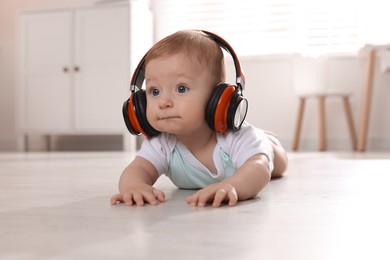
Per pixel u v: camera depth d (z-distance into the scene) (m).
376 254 0.43
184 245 0.46
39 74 3.66
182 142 0.93
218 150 0.91
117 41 3.48
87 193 0.95
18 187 1.07
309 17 3.84
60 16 3.60
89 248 0.45
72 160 2.29
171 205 0.74
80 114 3.58
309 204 0.76
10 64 4.20
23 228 0.56
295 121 3.69
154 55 0.80
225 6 3.98
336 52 3.70
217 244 0.47
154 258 0.41
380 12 3.71
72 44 3.58
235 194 0.74
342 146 3.54
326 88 3.29
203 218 0.62
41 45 3.65
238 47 3.97
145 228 0.55
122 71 3.48
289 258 0.41
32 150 3.91
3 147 4.20
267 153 0.88
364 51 3.50
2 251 0.44
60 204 0.78
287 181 1.16
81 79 3.57
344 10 3.77
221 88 0.80
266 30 3.93
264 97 3.74
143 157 0.92
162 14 4.04
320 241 0.48
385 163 1.84
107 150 3.80
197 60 0.79
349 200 0.81
